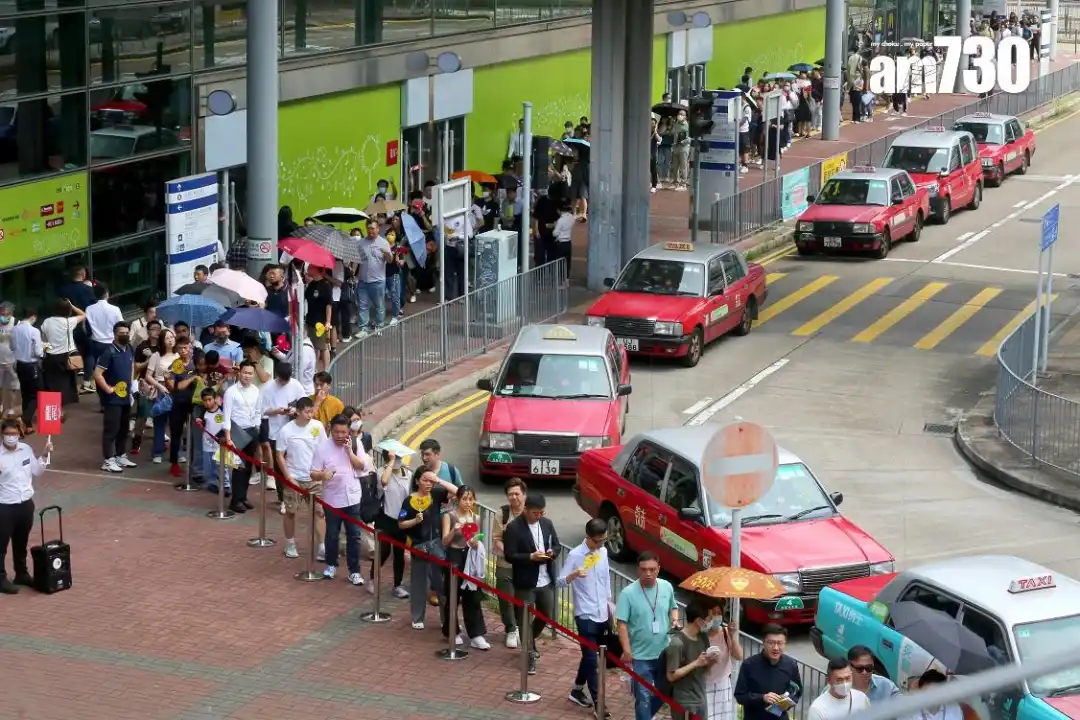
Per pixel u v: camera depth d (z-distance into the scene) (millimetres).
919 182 47688
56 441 24594
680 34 59625
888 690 13641
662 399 29984
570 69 53000
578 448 24250
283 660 16828
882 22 80688
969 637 14664
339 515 18906
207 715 15367
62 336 26359
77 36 30125
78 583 18875
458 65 39750
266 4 25094
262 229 25766
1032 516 23938
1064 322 36875
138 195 32531
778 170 50094
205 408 22125
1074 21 97625
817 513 19938
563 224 38000
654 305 32344
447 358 31328
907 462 26656
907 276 41562
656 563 14922
